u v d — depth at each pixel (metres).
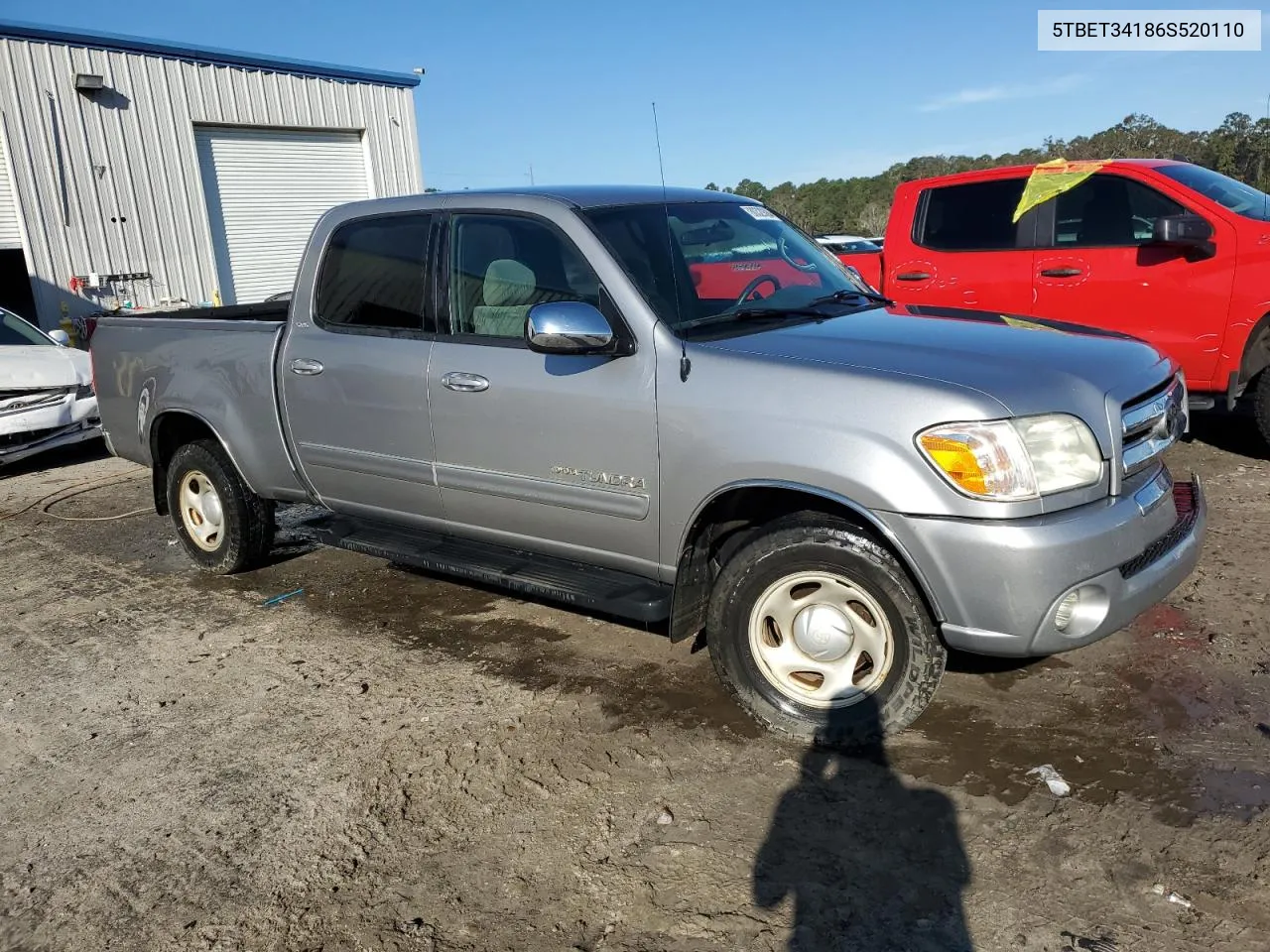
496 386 3.96
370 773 3.51
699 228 4.22
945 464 3.02
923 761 3.35
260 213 19.47
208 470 5.41
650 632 4.57
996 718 3.59
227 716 4.01
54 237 16.38
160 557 6.14
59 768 3.69
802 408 3.24
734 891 2.78
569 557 4.06
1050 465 3.04
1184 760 3.25
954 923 2.60
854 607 3.35
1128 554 3.09
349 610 5.07
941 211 7.59
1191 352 6.49
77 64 16.39
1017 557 2.95
